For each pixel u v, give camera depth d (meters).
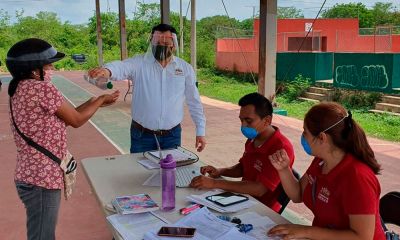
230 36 22.30
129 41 29.25
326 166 1.93
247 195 2.48
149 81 3.39
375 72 11.91
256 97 2.59
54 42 35.25
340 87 13.07
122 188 2.57
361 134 1.82
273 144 2.55
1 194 4.81
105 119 9.73
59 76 23.27
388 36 18.78
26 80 2.41
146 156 3.20
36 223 2.50
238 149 6.87
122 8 16.03
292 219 4.04
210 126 8.88
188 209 2.20
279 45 19.80
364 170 1.79
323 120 1.80
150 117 3.41
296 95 13.88
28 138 2.41
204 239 1.86
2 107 12.12
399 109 10.65
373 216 1.76
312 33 20.05
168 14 9.21
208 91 15.68
